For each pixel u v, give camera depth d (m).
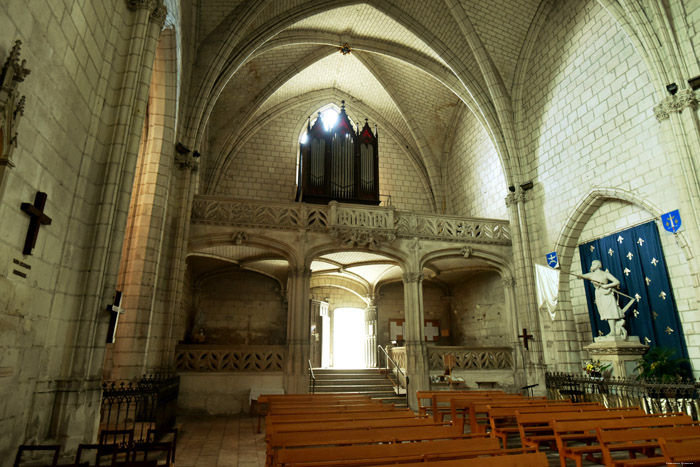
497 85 18.23
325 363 21.78
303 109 23.62
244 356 15.12
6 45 4.88
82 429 6.67
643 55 12.77
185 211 14.25
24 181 5.53
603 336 13.50
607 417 7.54
